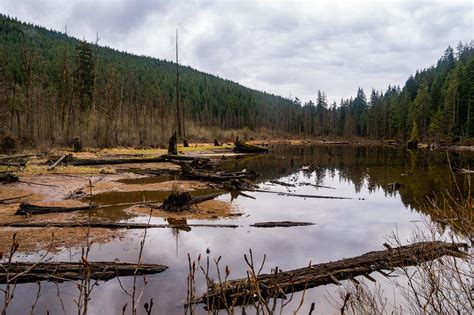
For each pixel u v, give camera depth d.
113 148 39.53
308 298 6.00
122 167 25.86
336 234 10.21
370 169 27.64
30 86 41.06
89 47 55.91
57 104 49.22
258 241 9.38
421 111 71.31
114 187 17.27
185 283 6.50
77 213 11.87
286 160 35.31
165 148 41.88
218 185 19.20
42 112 42.88
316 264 7.40
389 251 7.87
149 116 61.25
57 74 63.19
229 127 108.06
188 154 37.47
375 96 113.69
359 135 114.06
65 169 21.97
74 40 111.50
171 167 26.27
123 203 13.51
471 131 55.16
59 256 7.73
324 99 131.75
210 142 63.31
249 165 30.14
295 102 162.25
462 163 30.38
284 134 114.44
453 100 57.88
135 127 50.91
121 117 52.19
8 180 16.67
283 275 6.63
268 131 116.12
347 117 113.00
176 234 9.84
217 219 11.79
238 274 6.94
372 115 102.88
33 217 11.08
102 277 6.68
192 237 9.59
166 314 5.30
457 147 52.56
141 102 71.38
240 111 116.44
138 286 6.38
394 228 10.87
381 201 15.33
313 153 47.09
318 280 6.64
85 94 53.19
